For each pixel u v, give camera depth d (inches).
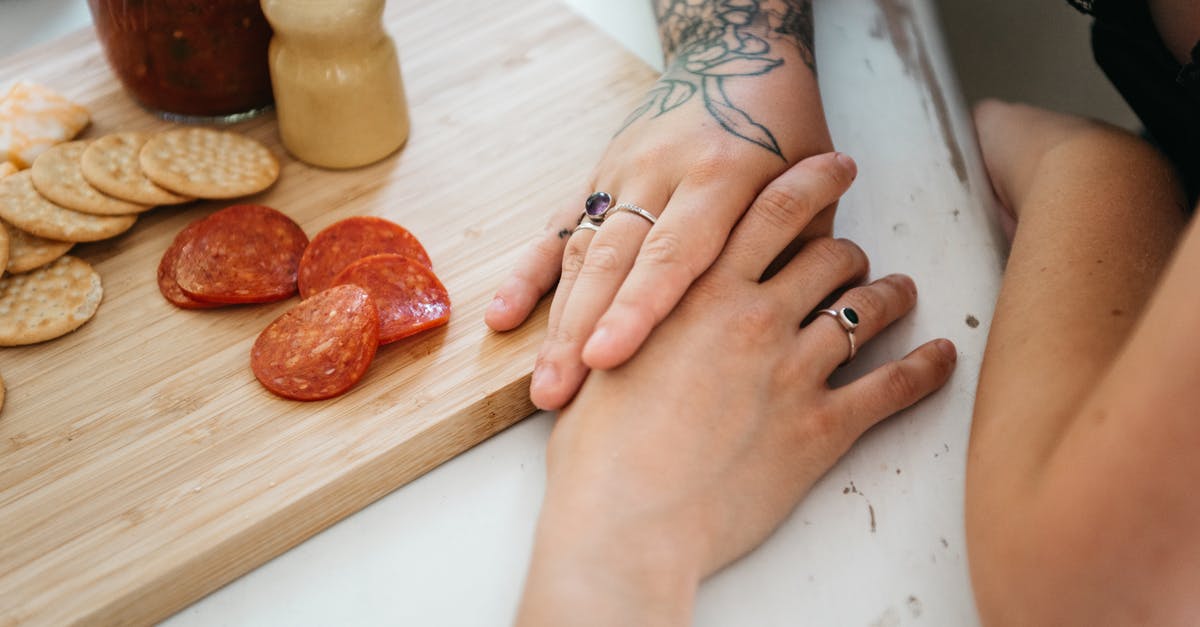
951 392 18.2
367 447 17.2
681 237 17.8
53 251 19.1
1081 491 14.0
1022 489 15.1
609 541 15.8
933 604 16.3
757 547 16.8
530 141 21.2
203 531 16.5
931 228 20.3
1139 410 13.4
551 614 15.3
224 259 18.9
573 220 19.3
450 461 17.9
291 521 16.8
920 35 23.9
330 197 20.4
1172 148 21.0
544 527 16.2
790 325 17.9
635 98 21.9
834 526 17.0
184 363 18.2
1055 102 30.0
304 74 19.7
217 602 16.6
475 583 16.6
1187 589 13.7
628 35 24.2
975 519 15.8
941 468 17.5
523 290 18.6
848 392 17.6
